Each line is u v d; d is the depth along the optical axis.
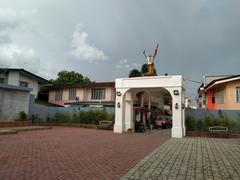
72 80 52.47
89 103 35.28
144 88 21.75
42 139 14.41
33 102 26.23
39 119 26.28
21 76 32.62
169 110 49.41
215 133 19.56
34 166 7.67
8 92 22.72
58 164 8.09
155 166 8.23
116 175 6.99
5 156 9.02
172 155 10.43
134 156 10.01
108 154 10.27
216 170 7.82
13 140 13.48
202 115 21.42
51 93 40.19
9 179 6.24
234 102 23.12
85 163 8.39
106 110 26.53
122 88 22.38
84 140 14.76
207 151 11.72
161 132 25.00
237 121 20.36
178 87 19.94
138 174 7.16
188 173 7.38
